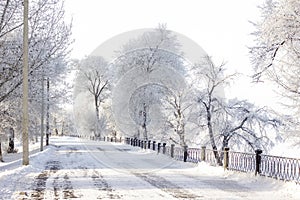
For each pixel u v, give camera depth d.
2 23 16.05
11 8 16.39
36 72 18.58
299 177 11.44
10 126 26.05
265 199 10.02
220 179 14.17
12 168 16.59
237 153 15.34
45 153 27.09
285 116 15.25
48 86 31.23
